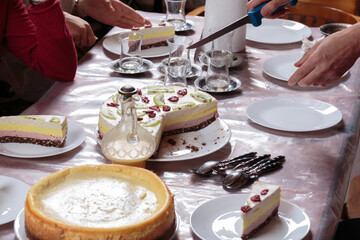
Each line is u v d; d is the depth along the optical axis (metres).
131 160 1.14
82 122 1.51
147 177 1.04
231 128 1.50
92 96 1.69
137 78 1.86
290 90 1.79
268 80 1.87
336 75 1.46
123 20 2.35
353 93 1.75
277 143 1.41
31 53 1.86
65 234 0.87
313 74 1.45
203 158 1.33
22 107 2.43
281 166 1.29
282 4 1.52
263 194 1.02
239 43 2.13
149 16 2.58
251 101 1.69
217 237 0.99
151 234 0.91
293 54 2.06
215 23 2.05
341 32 1.41
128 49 1.88
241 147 1.39
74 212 0.94
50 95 1.68
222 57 1.71
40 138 1.35
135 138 1.16
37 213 0.90
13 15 1.89
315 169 1.29
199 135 1.45
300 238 0.99
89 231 0.86
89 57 2.06
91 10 2.35
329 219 1.09
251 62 2.04
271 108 1.61
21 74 2.55
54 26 1.75
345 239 1.63
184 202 1.13
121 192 1.01
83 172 1.06
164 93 1.56
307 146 1.40
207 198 1.15
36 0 1.72
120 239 0.87
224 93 1.75
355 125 1.54
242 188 1.20
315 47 1.50
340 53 1.39
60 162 1.29
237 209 1.08
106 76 1.87
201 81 1.82
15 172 1.23
